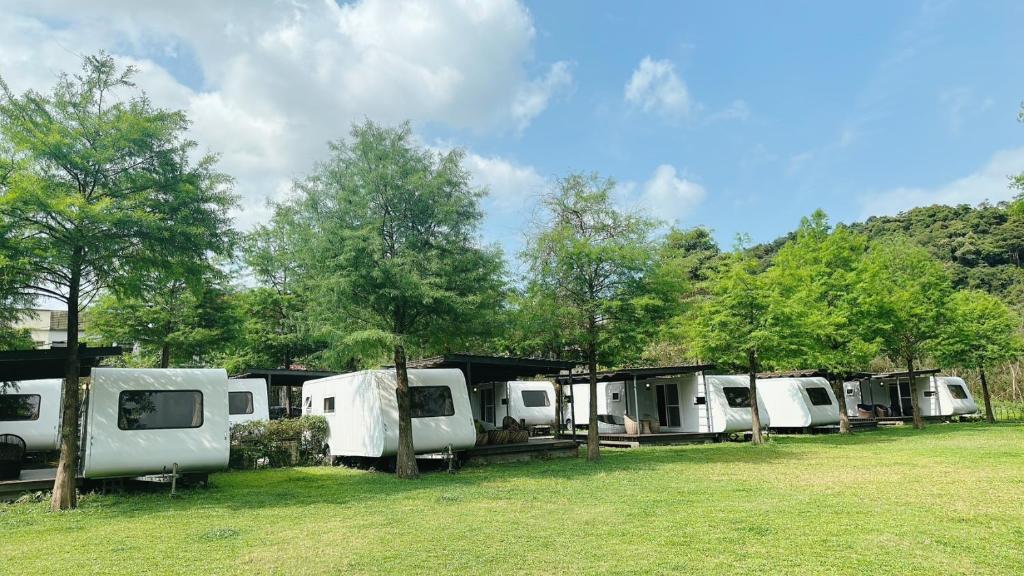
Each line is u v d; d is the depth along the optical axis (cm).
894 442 1736
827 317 2044
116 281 982
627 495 925
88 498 1001
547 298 1409
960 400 2880
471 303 1210
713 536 649
